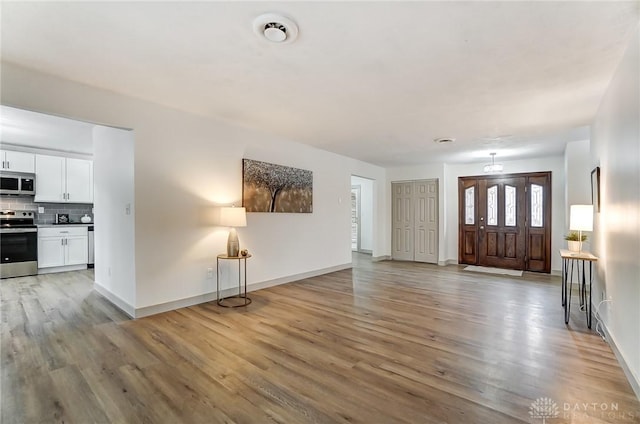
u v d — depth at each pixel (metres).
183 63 2.46
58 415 1.78
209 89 3.00
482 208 6.89
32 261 5.46
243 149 4.39
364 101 3.27
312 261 5.66
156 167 3.48
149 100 3.33
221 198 4.12
